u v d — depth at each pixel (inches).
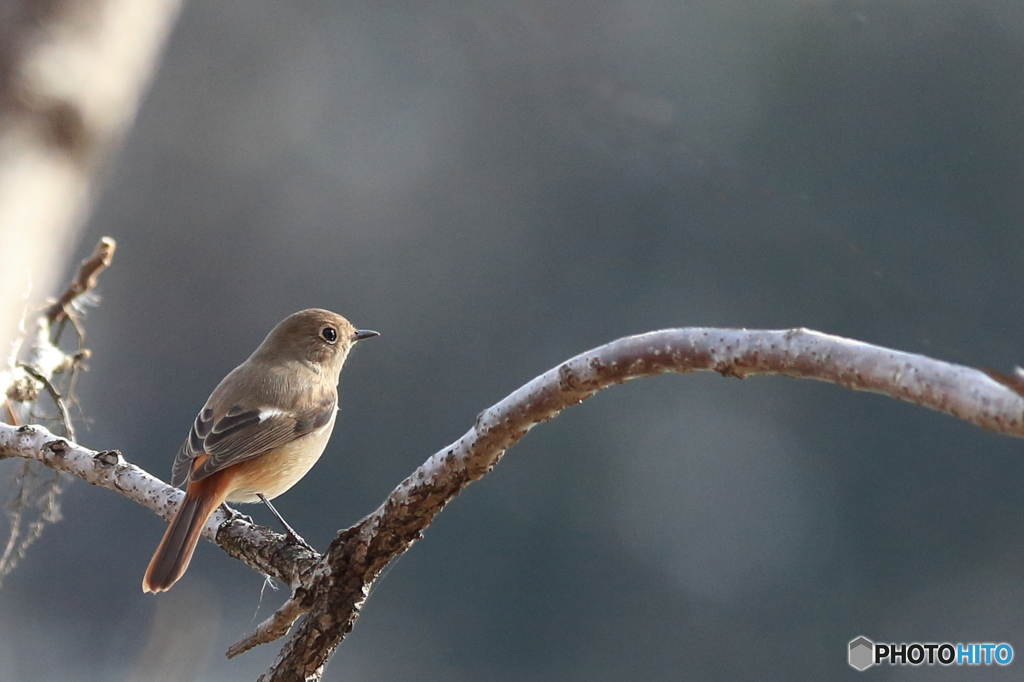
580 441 620.7
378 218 668.1
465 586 576.1
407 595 572.1
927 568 563.5
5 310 60.0
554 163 625.0
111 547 550.6
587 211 606.5
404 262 669.9
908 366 97.1
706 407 627.8
